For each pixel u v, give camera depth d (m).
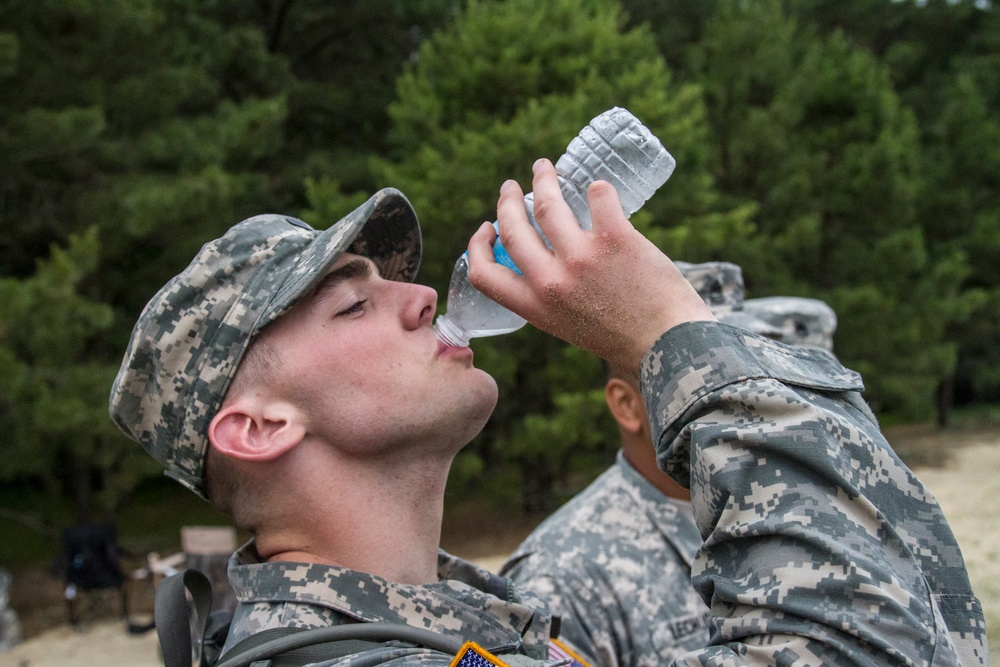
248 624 1.19
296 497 1.25
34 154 9.69
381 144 15.63
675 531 2.25
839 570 0.88
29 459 8.95
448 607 1.21
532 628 1.32
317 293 1.27
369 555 1.25
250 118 10.78
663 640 2.12
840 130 14.64
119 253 10.76
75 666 7.87
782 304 3.59
